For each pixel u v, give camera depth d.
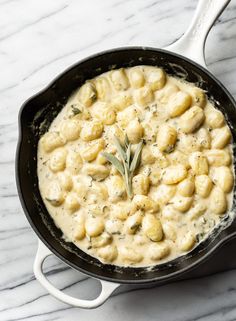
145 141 0.57
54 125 0.60
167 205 0.56
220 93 0.56
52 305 0.61
